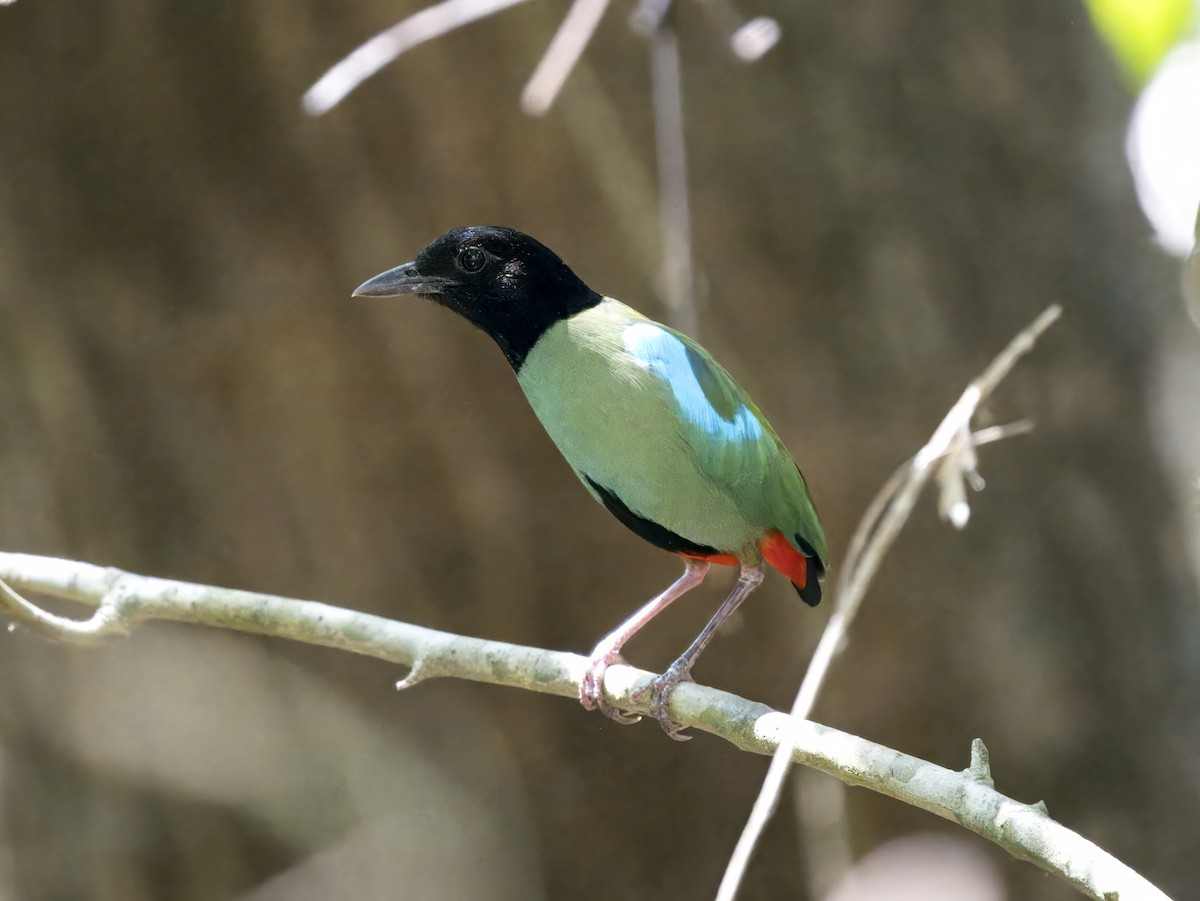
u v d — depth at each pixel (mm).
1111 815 12719
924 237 12453
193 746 11453
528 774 12094
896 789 5801
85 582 8117
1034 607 12625
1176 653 12953
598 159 11703
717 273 12031
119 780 11383
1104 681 12727
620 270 11906
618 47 11680
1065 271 12773
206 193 11227
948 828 12312
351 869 11680
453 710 11977
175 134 11133
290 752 11641
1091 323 12883
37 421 11258
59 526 11320
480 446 11812
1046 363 12711
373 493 11680
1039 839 5191
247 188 11297
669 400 7758
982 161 12625
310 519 11570
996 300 12625
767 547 8344
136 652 11344
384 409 11641
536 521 11938
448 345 11664
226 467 11430
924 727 12414
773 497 8102
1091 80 12859
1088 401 12805
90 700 11336
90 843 11336
